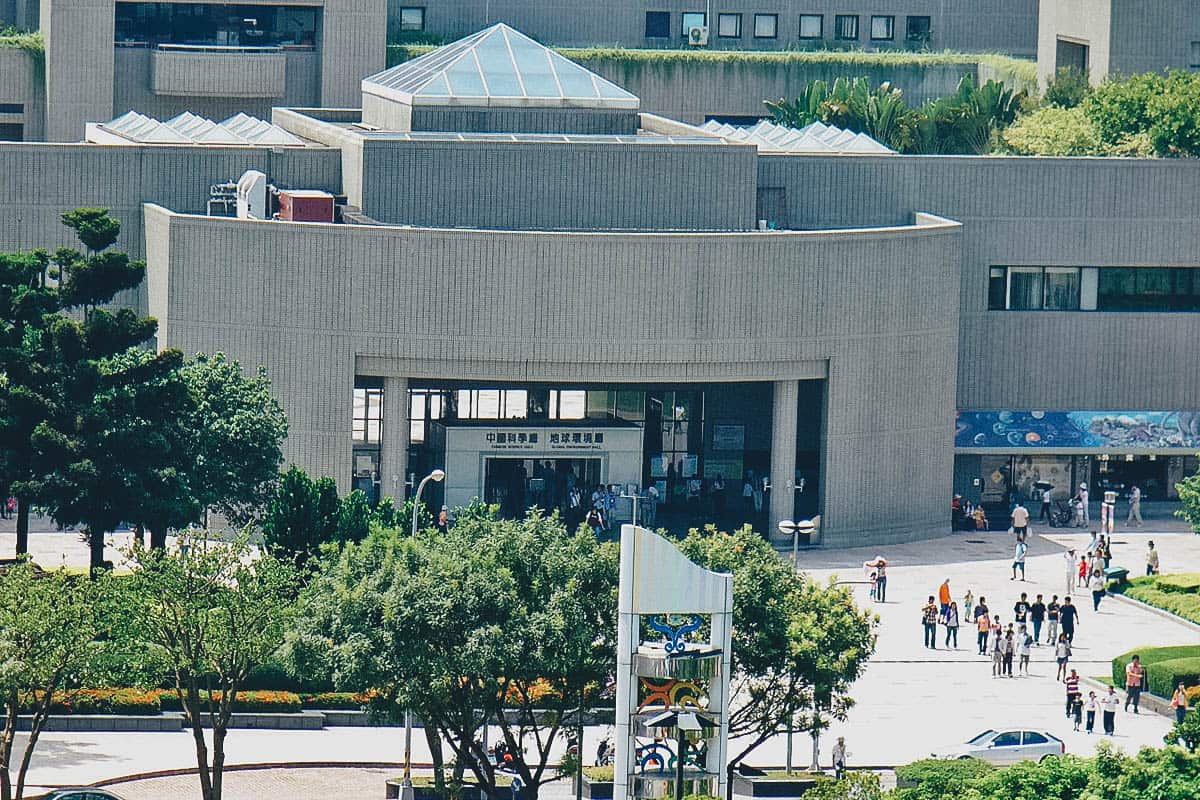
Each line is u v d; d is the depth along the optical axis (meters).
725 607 163.62
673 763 164.62
